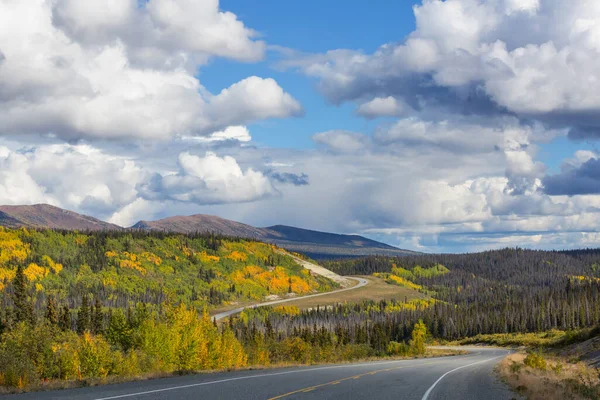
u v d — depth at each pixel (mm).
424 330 124562
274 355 104938
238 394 20219
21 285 89312
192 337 61531
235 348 82062
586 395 24016
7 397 19250
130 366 53000
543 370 43844
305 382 26219
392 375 33875
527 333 189625
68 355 50938
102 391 20859
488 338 187125
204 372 33406
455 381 30703
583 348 72125
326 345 125125
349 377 30688
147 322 63062
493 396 22984
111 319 96500
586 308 183875
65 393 20312
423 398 21234
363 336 169875
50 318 102438
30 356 47594
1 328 74688
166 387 22453
